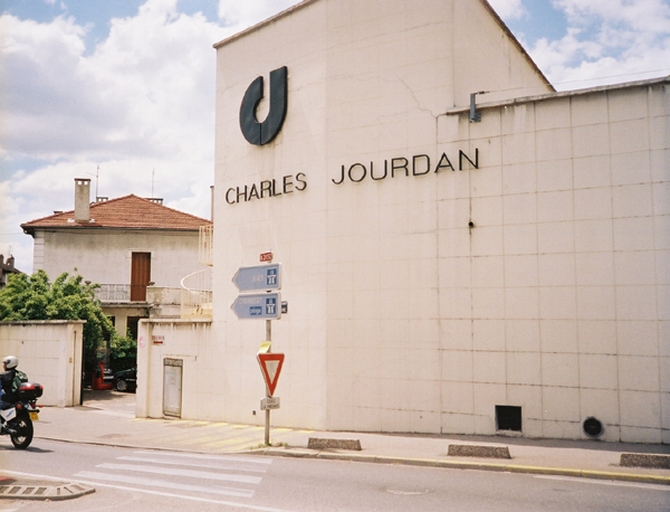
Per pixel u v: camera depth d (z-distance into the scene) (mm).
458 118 13117
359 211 14062
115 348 30547
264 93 16125
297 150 15203
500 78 15898
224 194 17016
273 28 15992
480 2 14859
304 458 11047
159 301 31469
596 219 11820
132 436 14672
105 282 33031
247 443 12836
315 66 14953
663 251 11305
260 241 15891
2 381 12414
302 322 14734
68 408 21562
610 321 11578
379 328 13633
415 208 13438
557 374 11906
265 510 7086
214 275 17141
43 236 32812
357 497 7723
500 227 12578
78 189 33125
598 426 11547
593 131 11953
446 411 12805
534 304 12180
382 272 13695
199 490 8203
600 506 7262
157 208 35531
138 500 7637
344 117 14414
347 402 13875
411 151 13562
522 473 9383
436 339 13008
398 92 13820
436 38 13516
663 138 11445
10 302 26469
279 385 15070
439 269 13086
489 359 12492
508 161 12594
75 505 7410
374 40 14195
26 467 10148
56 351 22391
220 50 17438
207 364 17141
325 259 14406
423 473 9414
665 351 11164
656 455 9312
